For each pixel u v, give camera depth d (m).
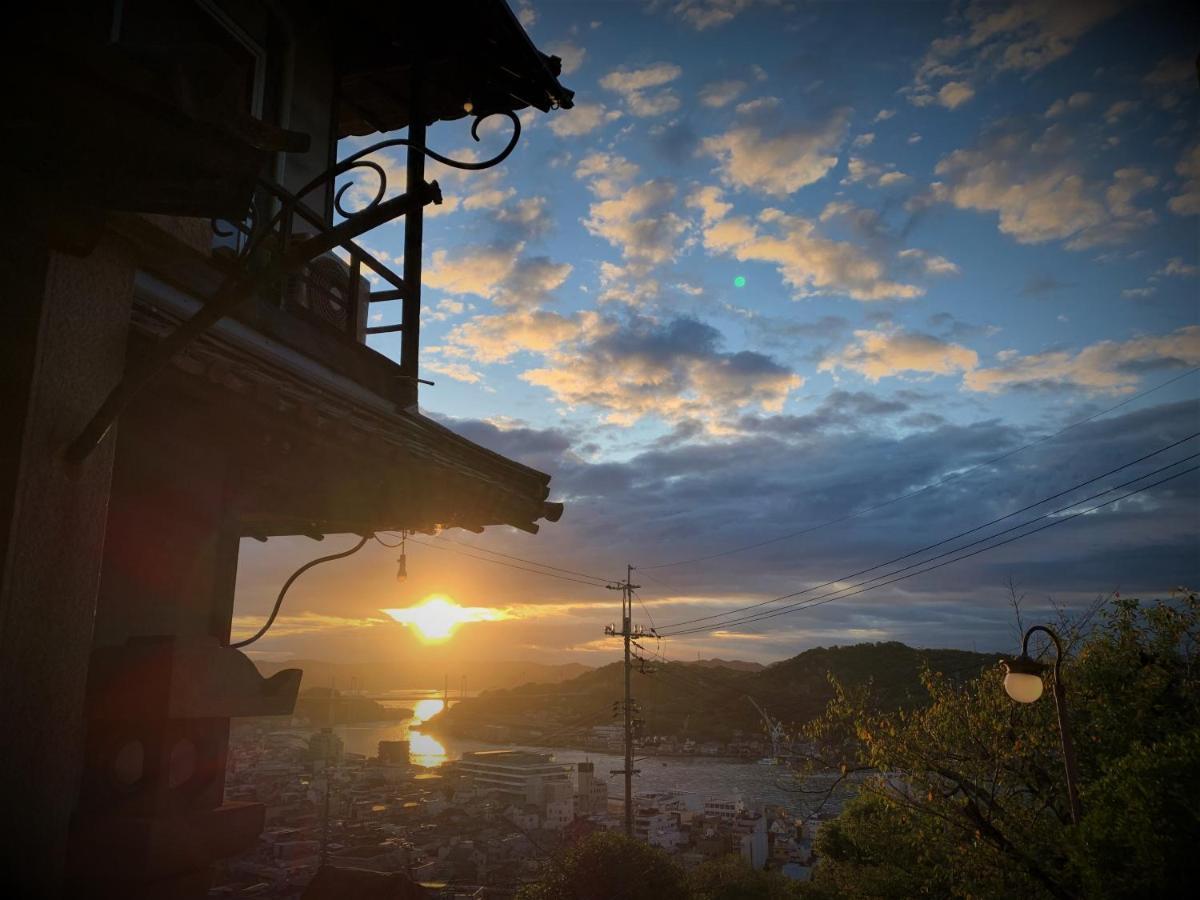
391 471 4.36
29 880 2.41
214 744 3.38
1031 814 9.92
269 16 5.41
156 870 2.88
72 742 2.61
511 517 5.60
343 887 4.58
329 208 5.88
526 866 63.03
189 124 1.96
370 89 6.69
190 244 3.52
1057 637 8.62
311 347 4.60
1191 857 6.52
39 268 2.54
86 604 2.67
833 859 16.53
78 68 1.85
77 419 2.66
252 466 4.47
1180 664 10.28
